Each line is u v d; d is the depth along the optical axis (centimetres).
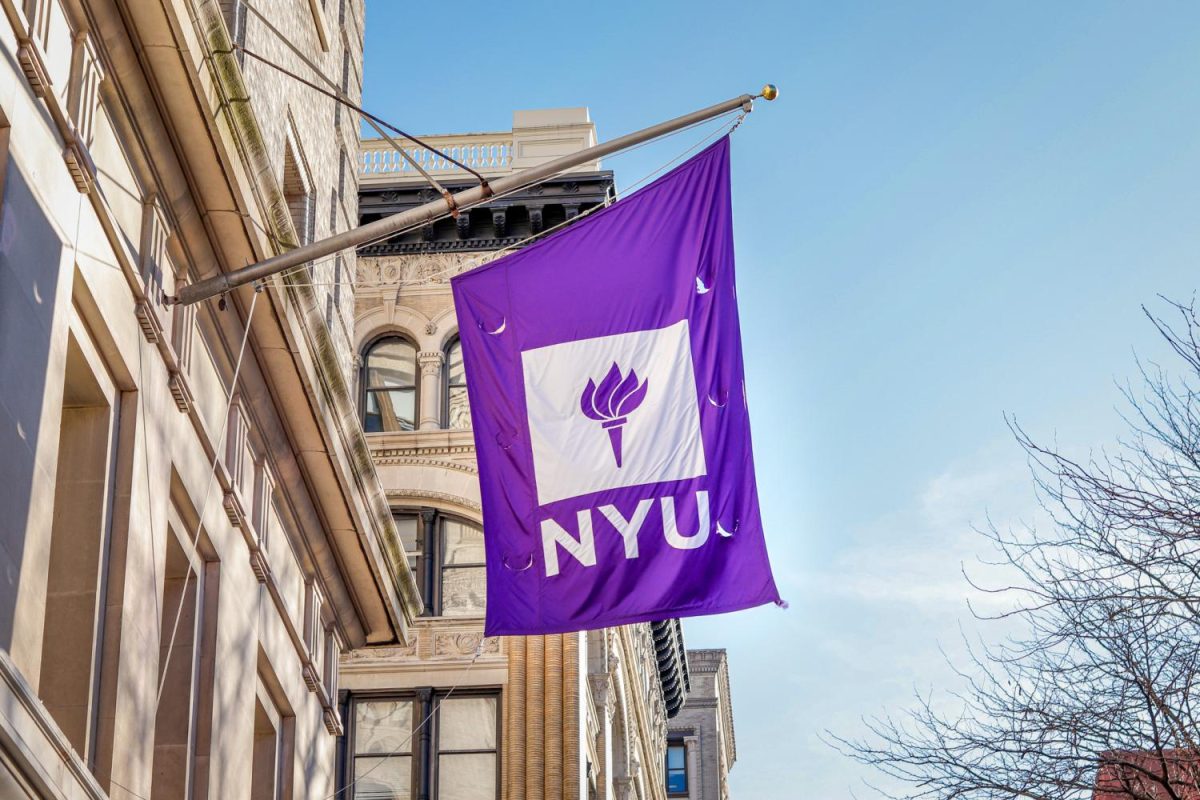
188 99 1755
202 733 1938
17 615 1366
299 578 2450
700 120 1792
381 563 2619
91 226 1603
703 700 9812
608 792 4662
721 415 1858
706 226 1905
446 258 4684
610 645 4934
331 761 2605
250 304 2023
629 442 1847
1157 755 1819
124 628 1633
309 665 2466
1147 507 1925
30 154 1455
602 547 1819
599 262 1898
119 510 1666
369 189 4709
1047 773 1900
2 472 1354
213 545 1997
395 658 4253
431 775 4144
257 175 1922
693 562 1814
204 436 1939
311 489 2400
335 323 2661
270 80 2261
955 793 1934
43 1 1512
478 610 4309
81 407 1661
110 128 1683
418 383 4566
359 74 2983
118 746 1598
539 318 1884
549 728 4175
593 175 4644
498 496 1847
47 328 1464
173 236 1848
